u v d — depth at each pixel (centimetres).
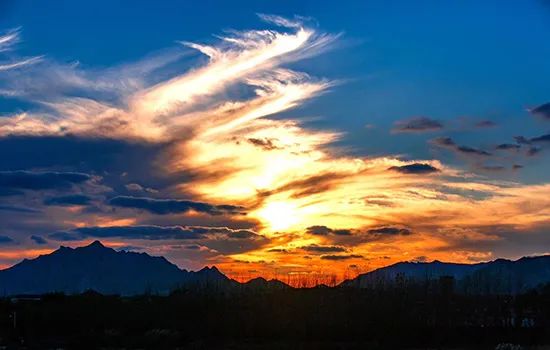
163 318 11194
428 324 11088
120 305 12038
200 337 10269
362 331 10656
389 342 10200
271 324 10706
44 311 11250
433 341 10406
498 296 12094
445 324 11119
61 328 10769
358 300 11656
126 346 9525
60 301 12369
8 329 10519
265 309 11381
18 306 11806
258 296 12400
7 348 9050
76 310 11444
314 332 10600
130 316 11225
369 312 11062
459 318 11338
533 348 9781
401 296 11756
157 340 9781
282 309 11362
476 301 11712
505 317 11444
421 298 11731
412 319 10900
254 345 9569
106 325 10938
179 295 12338
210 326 10662
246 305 11775
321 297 11975
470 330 10875
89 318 11106
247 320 10756
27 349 9031
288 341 10231
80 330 10638
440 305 11444
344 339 10506
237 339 10394
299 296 12050
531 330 10944
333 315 11056
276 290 12650
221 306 11612
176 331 10369
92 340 9619
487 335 10700
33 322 10744
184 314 11419
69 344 9475
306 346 9525
